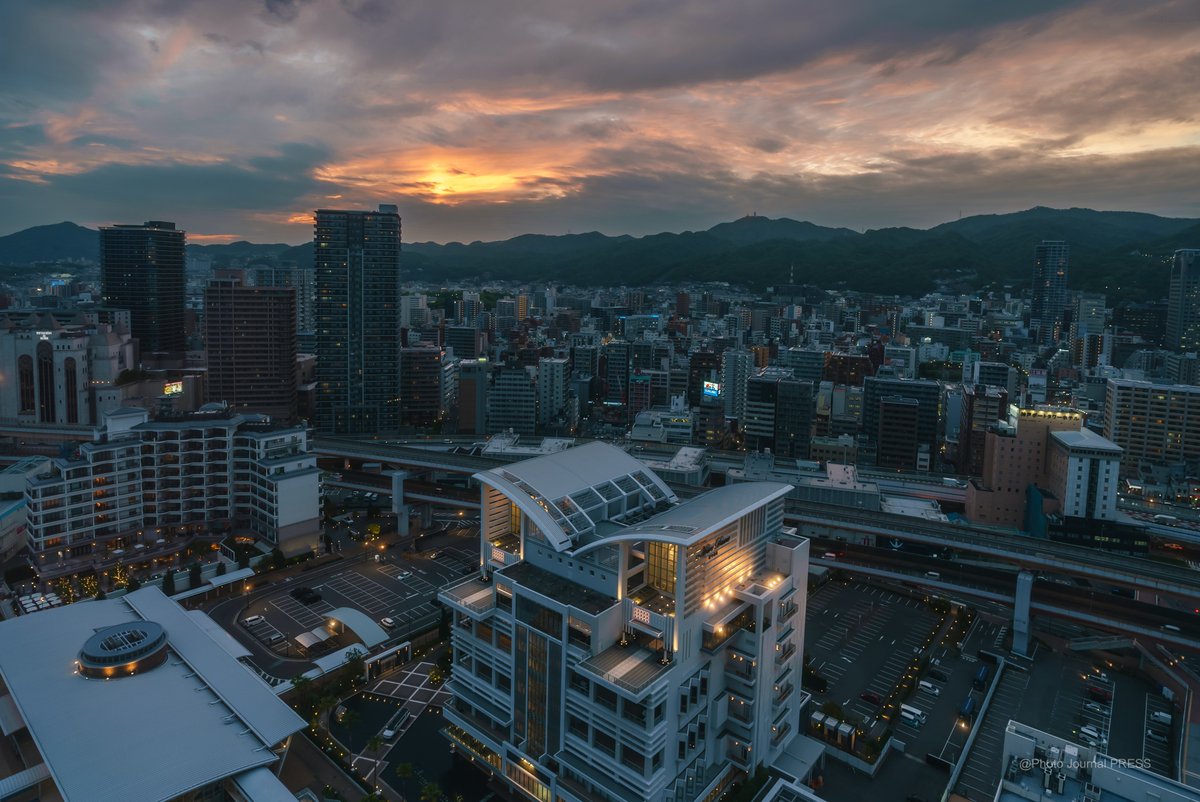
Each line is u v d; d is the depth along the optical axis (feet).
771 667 468.34
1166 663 625.82
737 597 458.91
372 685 582.76
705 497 505.66
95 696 456.04
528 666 448.24
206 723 437.58
